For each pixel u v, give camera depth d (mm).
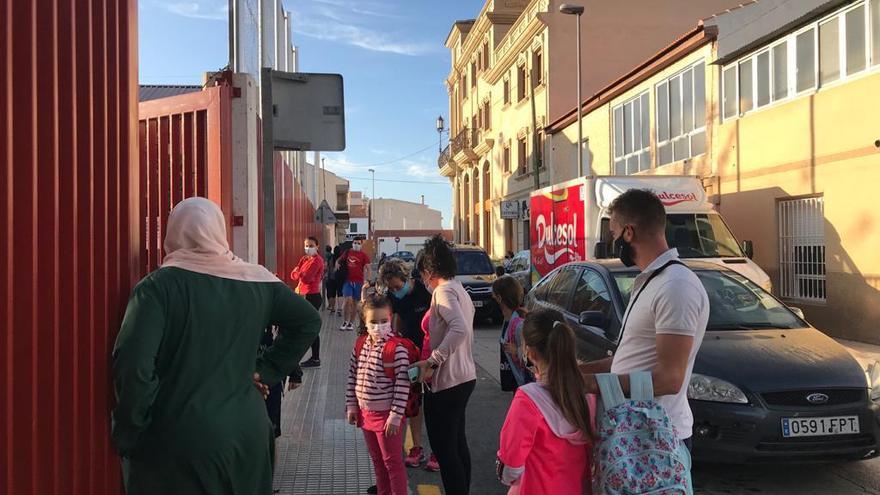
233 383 2508
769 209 13398
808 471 5141
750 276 10109
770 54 13445
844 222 11453
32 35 2152
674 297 2488
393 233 75875
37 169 2203
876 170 10750
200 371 2432
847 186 11367
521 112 30172
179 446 2357
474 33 38281
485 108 37156
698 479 4996
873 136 10805
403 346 4020
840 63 11625
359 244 13609
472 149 39312
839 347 5223
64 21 2387
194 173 5086
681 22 26453
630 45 26344
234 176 5098
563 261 13133
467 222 43906
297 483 4773
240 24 6094
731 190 14688
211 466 2375
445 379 3947
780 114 13039
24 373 2133
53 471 2275
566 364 2463
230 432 2420
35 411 2176
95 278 2605
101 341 2648
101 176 2656
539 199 15023
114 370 2324
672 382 2438
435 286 4199
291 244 14180
